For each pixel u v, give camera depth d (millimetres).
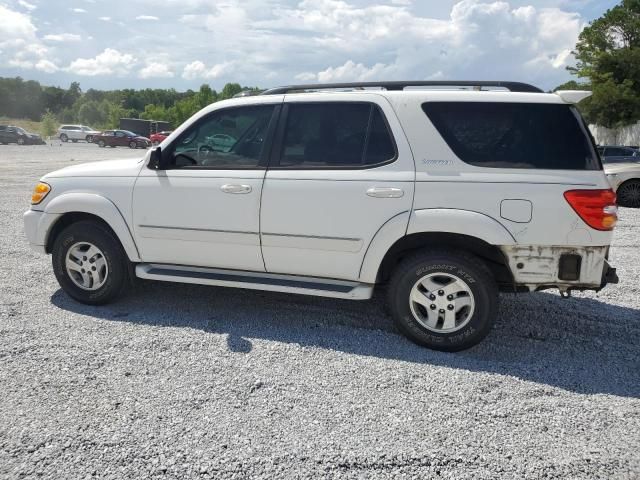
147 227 4418
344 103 4039
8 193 12180
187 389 3213
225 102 4395
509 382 3410
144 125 53375
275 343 3939
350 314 4617
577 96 3625
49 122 59906
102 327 4180
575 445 2730
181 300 4891
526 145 3693
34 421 2844
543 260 3641
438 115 3834
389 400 3141
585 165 3617
